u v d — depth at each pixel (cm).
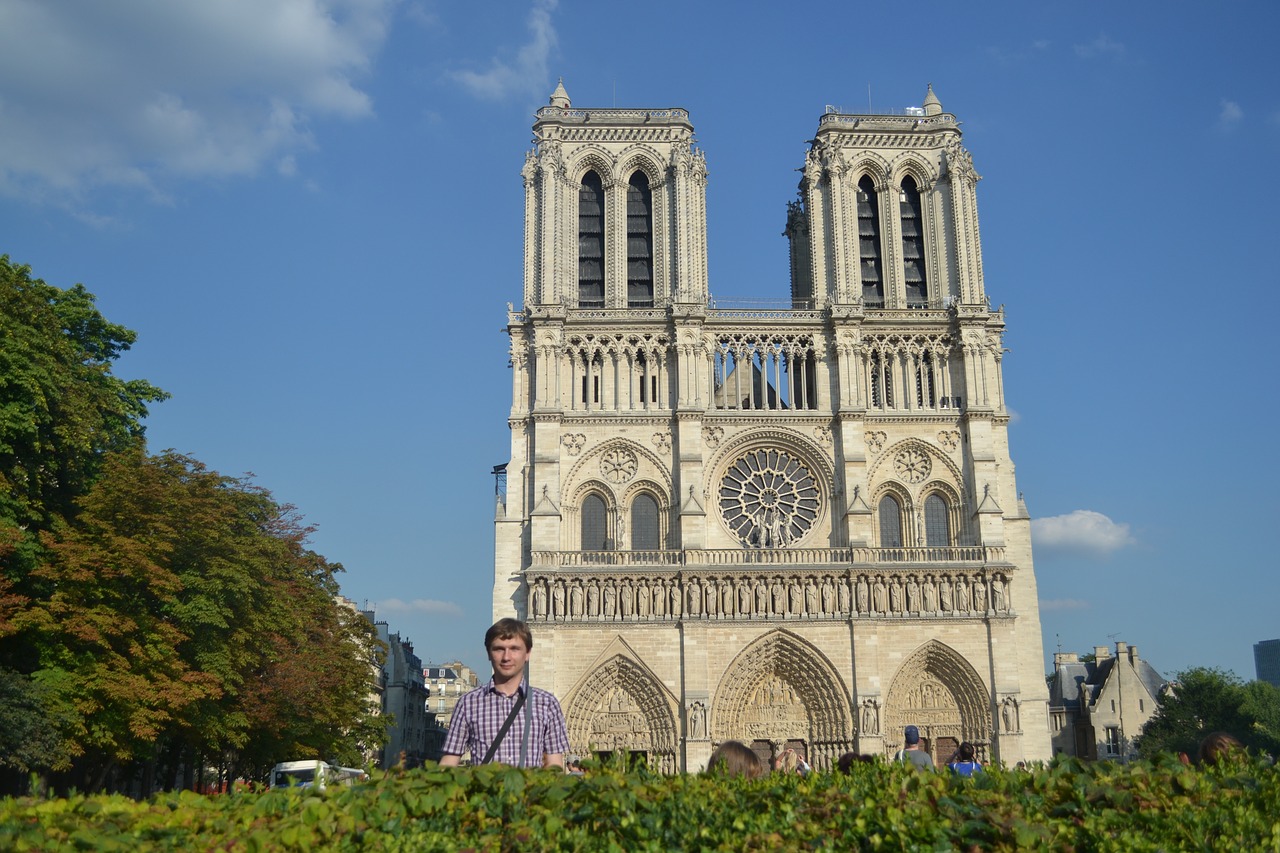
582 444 11788
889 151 12838
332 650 10331
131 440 8981
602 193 12738
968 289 12338
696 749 10844
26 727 6700
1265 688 15525
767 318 12212
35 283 8200
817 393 12100
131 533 7956
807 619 11231
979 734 11206
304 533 10831
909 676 11344
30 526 8044
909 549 11544
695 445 11706
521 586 11481
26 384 7288
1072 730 16238
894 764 2445
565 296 12125
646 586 11250
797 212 14425
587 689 11100
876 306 12550
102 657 7425
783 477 11969
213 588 8112
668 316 12025
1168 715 14712
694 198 12419
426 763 2247
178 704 7494
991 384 12275
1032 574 11844
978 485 11775
